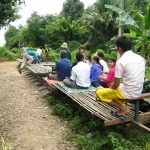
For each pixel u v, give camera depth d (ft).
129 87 8.32
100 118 9.29
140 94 8.65
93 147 8.32
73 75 12.34
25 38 59.98
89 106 10.09
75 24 51.70
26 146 8.85
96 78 12.82
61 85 12.97
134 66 8.24
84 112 11.07
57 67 14.15
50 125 10.55
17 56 41.70
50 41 54.24
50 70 18.51
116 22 40.27
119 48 8.45
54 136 9.57
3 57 44.14
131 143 8.35
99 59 14.33
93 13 44.32
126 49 8.36
